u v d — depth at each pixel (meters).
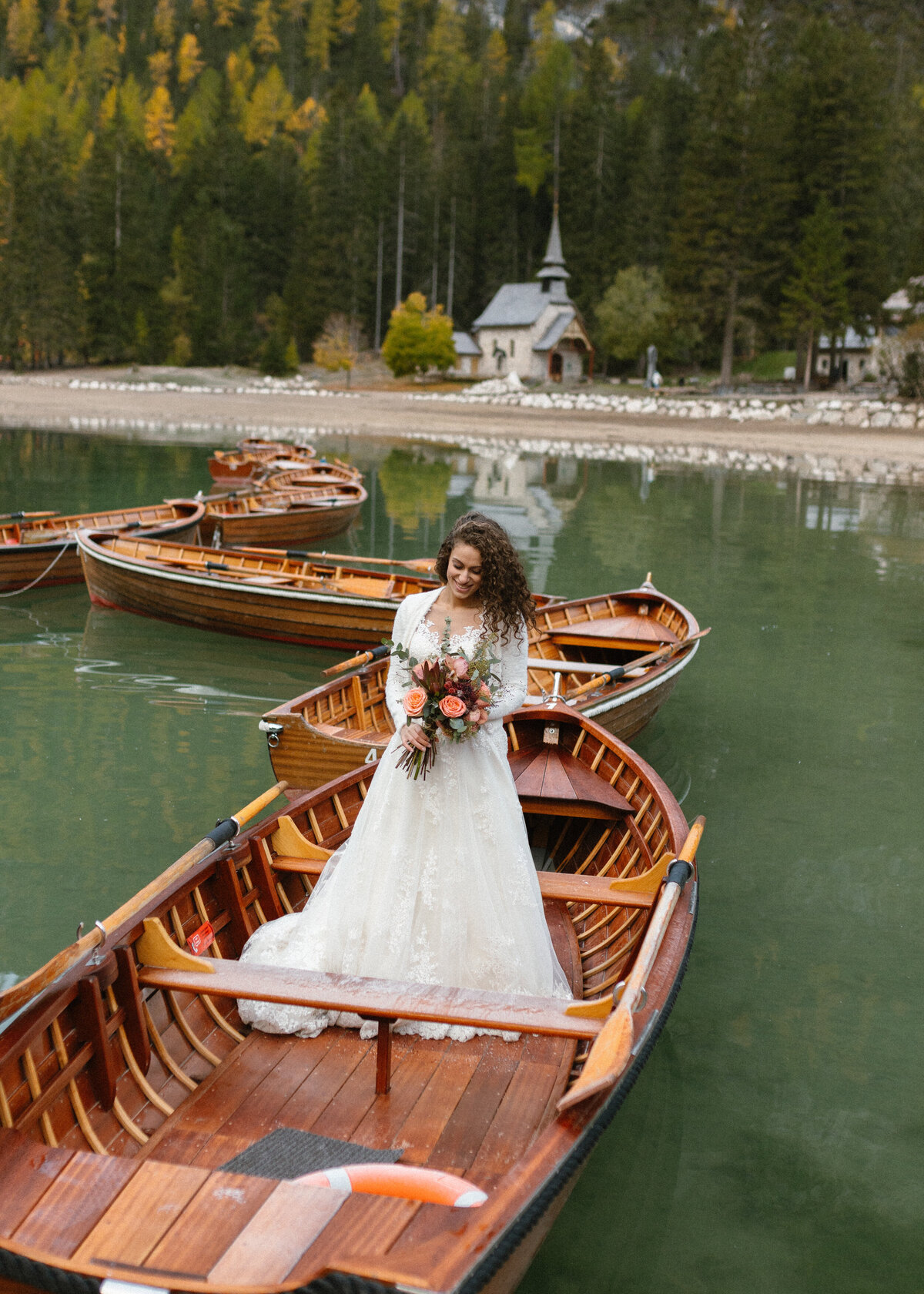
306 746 5.88
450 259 83.88
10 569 11.59
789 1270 3.11
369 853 3.56
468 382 69.62
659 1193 3.41
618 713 6.79
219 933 3.72
